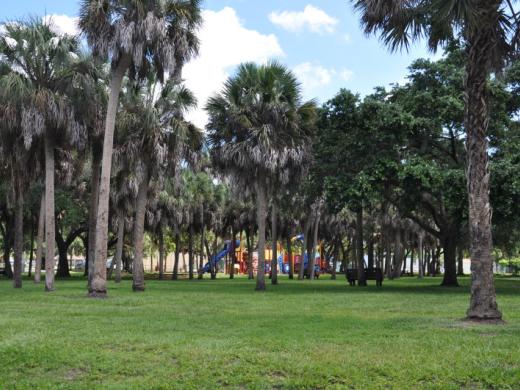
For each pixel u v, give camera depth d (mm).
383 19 12664
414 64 25391
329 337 9703
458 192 21594
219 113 26219
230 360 7855
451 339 9422
